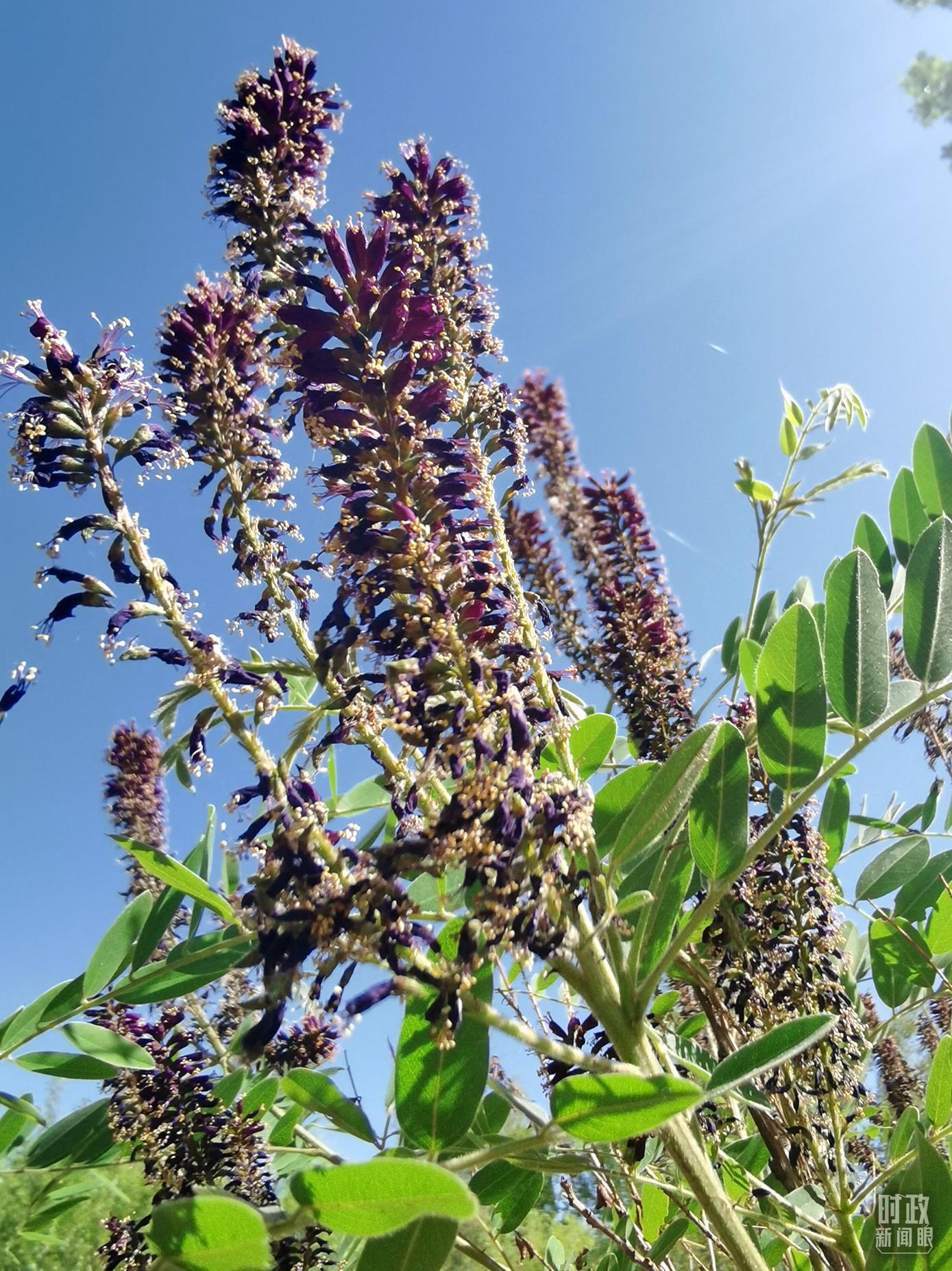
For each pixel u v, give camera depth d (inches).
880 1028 10.0
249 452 7.2
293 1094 7.0
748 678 9.7
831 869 10.4
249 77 8.8
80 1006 8.2
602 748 8.8
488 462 7.7
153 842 13.2
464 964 5.5
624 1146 8.1
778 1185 10.4
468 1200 4.5
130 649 6.2
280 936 5.5
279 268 7.8
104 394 6.8
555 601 14.8
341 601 6.6
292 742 6.1
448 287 8.7
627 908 6.4
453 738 6.1
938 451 11.1
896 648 12.6
